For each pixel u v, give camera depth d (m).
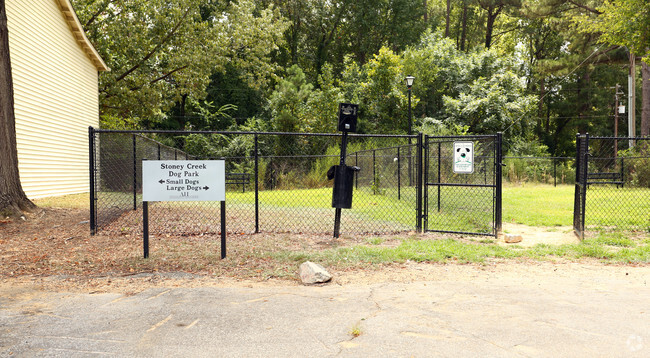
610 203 12.39
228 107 35.34
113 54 23.20
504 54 46.25
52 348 2.98
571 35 30.39
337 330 3.29
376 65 28.38
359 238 7.08
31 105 12.48
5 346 3.01
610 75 40.34
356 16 39.22
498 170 7.31
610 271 5.14
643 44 18.38
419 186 7.60
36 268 5.19
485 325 3.36
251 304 3.95
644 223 8.50
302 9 38.94
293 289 4.45
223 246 5.69
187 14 23.70
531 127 29.12
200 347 3.01
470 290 4.35
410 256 5.71
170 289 4.43
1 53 8.40
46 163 13.48
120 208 9.66
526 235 7.59
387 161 15.37
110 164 9.08
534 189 19.05
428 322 3.44
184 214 9.94
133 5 22.34
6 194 8.33
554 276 4.91
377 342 3.06
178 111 37.00
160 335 3.23
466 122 27.72
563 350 2.89
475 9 47.38
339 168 6.99
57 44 14.33
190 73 24.11
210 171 5.65
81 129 16.45
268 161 20.48
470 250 6.11
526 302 3.94
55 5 14.18
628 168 18.48
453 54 33.22
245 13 27.80
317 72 40.66
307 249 6.18
